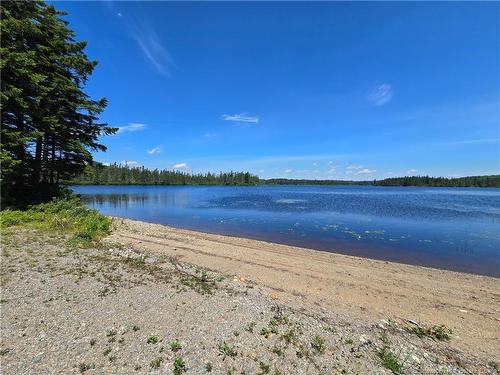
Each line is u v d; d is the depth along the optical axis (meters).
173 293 6.19
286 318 5.46
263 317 5.41
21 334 4.22
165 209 31.86
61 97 16.84
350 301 6.94
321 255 11.85
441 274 9.64
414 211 29.48
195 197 54.09
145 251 10.34
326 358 4.27
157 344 4.25
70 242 9.89
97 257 8.48
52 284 6.12
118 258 8.66
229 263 9.73
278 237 16.47
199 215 26.42
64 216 13.62
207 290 6.59
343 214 26.94
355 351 4.52
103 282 6.48
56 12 16.88
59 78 16.25
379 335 5.16
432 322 5.96
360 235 17.09
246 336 4.66
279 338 4.69
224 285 7.14
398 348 4.74
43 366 3.58
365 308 6.54
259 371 3.86
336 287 7.89
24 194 15.98
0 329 4.31
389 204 38.38
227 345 4.37
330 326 5.36
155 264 8.47
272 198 51.47
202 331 4.71
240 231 18.23
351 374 3.94
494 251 13.47
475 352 4.85
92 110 18.19
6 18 13.91
